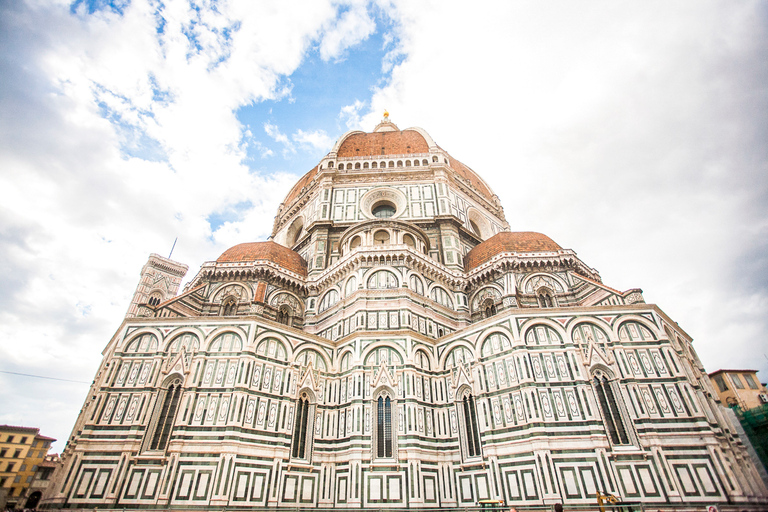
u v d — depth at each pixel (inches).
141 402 1255.5
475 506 1218.0
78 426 1370.6
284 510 1181.7
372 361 1470.2
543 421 1182.9
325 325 1769.2
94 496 1104.2
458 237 2176.4
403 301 1614.2
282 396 1370.6
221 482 1134.4
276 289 1877.5
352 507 1219.9
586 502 1053.2
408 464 1261.1
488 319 1448.1
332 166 2519.7
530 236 2053.4
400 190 2354.8
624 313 1352.1
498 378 1336.1
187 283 2050.9
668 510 1013.2
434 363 1535.4
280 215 2925.7
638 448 1124.5
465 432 1354.6
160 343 1373.0
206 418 1244.5
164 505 1099.9
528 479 1131.9
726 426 1254.9
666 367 1235.9
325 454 1365.7
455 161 2957.7
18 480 2827.3
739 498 1016.9
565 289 1771.7
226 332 1409.9
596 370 1273.4
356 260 1768.0
